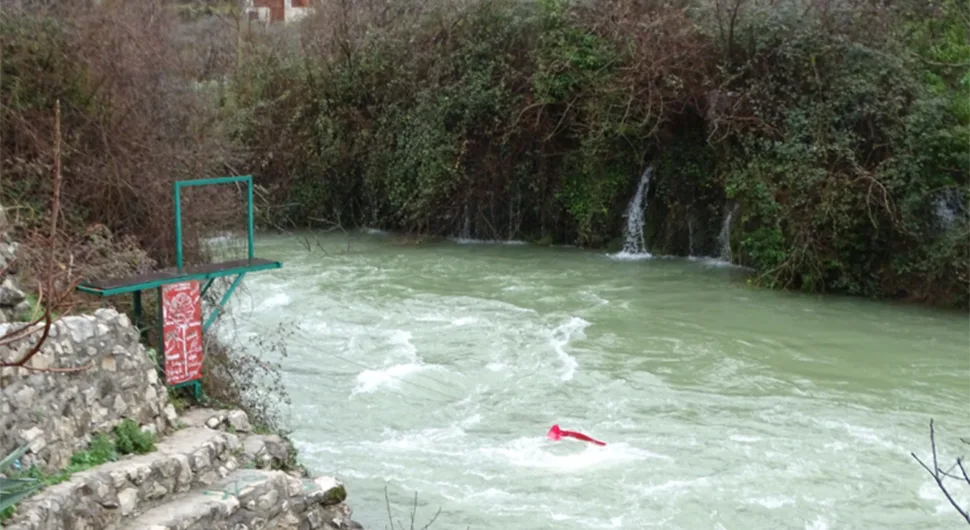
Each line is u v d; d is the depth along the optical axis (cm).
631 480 886
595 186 2072
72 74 1018
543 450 955
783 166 1702
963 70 1753
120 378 652
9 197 913
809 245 1645
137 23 1120
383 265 1888
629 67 1961
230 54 2402
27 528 509
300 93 2416
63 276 745
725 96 1817
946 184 1590
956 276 1534
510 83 2169
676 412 1062
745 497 853
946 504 843
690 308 1530
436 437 990
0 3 1018
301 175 2411
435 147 2230
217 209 1095
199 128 1184
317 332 1352
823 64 1756
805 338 1362
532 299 1579
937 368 1230
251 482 659
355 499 837
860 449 962
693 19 1930
